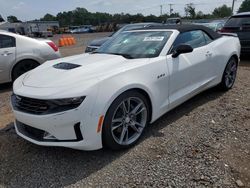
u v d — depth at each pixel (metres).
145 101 3.43
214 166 2.86
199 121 3.98
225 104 4.63
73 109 2.79
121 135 3.22
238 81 6.11
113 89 2.99
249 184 2.57
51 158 3.17
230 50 5.11
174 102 3.88
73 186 2.68
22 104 3.06
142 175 2.78
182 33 4.18
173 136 3.55
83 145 2.90
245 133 3.56
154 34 4.19
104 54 4.05
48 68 3.62
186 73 4.02
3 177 2.86
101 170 2.91
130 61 3.54
